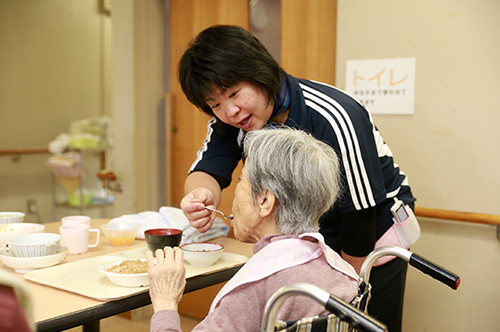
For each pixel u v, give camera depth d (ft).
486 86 6.87
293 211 3.47
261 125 4.92
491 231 7.00
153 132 10.84
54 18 15.21
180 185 10.55
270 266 3.25
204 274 4.58
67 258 5.16
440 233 7.39
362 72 7.73
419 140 7.41
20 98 14.52
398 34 7.42
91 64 16.42
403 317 7.70
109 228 5.66
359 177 4.79
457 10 6.98
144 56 10.58
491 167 6.91
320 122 4.86
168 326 3.30
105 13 16.78
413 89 7.38
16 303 1.51
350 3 7.77
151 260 3.82
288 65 8.89
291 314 3.16
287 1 8.83
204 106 5.05
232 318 3.08
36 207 15.10
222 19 9.70
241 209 3.67
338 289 3.39
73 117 15.98
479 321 7.16
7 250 4.95
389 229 5.48
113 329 8.67
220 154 5.89
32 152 14.35
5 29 14.02
